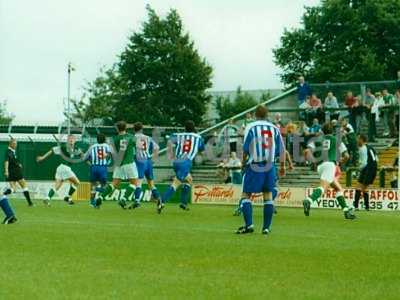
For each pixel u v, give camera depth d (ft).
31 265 54.85
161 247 66.64
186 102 364.79
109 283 47.65
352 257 62.08
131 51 363.97
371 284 48.98
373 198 148.46
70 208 134.10
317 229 90.94
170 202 168.35
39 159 166.09
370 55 289.94
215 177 189.57
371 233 86.74
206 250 64.90
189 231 83.97
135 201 132.67
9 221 92.84
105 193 136.77
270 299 43.37
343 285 48.39
